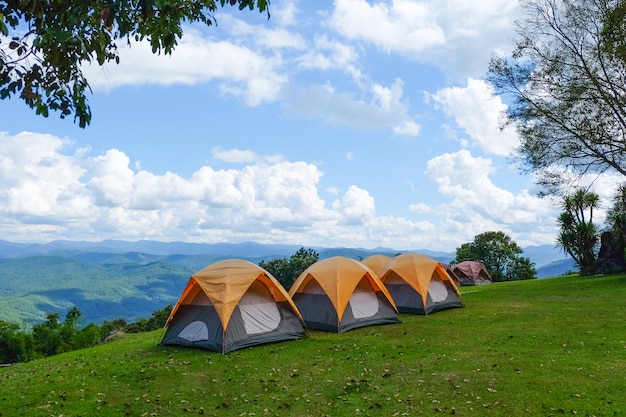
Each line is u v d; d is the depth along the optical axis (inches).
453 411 297.3
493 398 315.3
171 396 353.1
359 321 611.8
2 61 187.6
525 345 455.8
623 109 850.8
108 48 227.6
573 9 861.2
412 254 774.5
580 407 289.9
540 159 915.4
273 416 309.1
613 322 540.1
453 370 384.2
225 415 313.9
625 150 857.5
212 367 429.4
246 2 221.1
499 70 915.4
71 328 1359.5
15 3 195.0
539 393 317.7
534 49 901.2
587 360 389.1
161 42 235.9
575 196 1258.0
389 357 442.9
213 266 565.6
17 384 416.2
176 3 218.5
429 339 514.9
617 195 1089.4
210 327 509.4
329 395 345.1
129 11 205.6
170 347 531.5
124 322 1988.2
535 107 906.7
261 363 439.8
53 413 325.7
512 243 2222.0
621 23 811.4
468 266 1584.6
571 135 895.7
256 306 535.5
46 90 203.6
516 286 1098.7
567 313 625.6
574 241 1275.8
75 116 211.3
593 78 843.4
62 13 189.3
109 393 366.3
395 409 308.7
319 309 613.6
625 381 331.9
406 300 724.7
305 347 503.5
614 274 1080.8
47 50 196.4
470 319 633.0
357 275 633.0
